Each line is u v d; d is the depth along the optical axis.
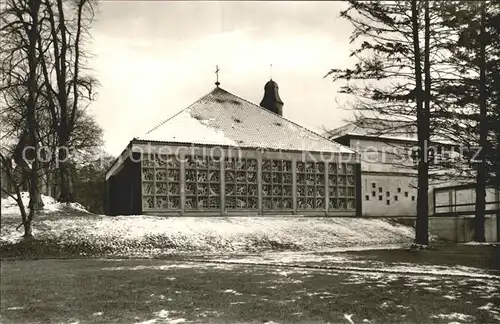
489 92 14.50
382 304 8.54
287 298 9.17
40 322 7.67
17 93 26.94
